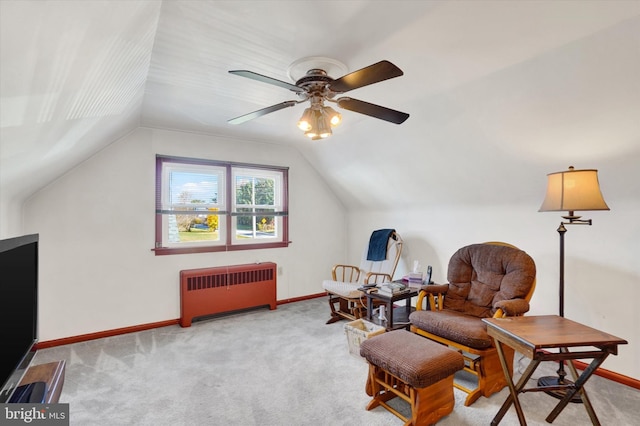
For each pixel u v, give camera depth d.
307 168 4.63
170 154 3.56
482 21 1.55
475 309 2.56
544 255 2.85
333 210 4.92
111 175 3.24
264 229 4.29
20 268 1.30
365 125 3.18
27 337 1.38
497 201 3.18
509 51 1.81
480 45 1.76
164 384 2.28
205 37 1.70
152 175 3.46
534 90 2.05
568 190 2.06
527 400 2.12
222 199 3.93
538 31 1.62
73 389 2.20
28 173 2.14
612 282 2.43
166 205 3.58
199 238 3.79
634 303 2.32
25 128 1.32
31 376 1.47
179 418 1.91
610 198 2.42
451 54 1.87
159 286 3.48
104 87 1.68
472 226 3.47
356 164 3.95
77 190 3.07
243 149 4.05
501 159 2.71
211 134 3.78
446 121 2.64
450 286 2.77
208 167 3.84
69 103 1.48
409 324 2.94
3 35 0.72
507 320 1.94
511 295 2.35
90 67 1.31
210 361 2.63
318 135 2.01
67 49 1.03
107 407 2.00
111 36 1.21
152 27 1.51
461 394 2.19
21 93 1.03
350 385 2.27
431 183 3.49
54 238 2.96
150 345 2.95
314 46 1.80
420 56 1.89
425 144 3.03
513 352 2.29
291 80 2.21
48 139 1.71
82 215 3.09
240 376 2.39
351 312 3.69
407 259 4.18
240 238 4.08
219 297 3.66
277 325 3.49
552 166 2.52
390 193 4.09
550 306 2.80
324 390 2.21
